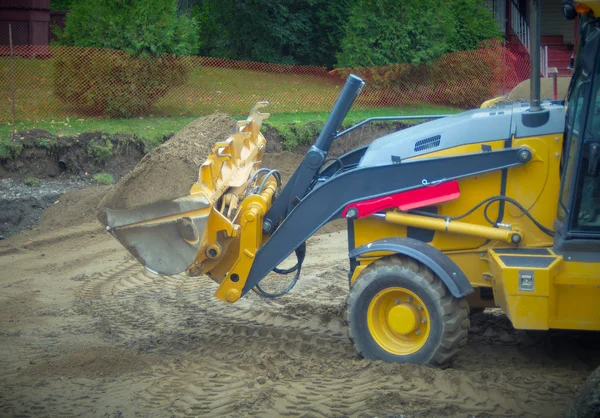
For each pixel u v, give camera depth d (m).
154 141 14.18
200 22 23.09
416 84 18.67
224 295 6.33
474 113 6.26
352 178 6.04
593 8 5.18
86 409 5.27
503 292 5.40
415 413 4.92
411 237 6.14
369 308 5.83
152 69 15.41
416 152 6.04
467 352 6.23
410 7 18.19
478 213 5.91
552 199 5.74
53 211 12.38
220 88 18.12
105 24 15.15
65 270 9.91
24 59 17.92
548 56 22.69
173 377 5.89
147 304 8.26
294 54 22.67
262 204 6.31
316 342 6.63
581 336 6.62
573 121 5.48
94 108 15.37
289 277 9.26
